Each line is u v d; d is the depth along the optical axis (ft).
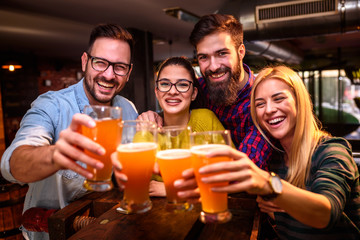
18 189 7.12
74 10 14.25
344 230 3.65
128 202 2.50
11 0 12.60
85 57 5.22
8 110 24.07
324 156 3.68
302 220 2.76
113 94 5.22
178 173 2.52
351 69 17.72
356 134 14.44
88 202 3.87
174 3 13.53
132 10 14.61
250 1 12.38
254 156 4.64
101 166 2.34
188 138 2.89
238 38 5.18
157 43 23.79
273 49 18.43
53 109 4.70
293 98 4.06
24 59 25.85
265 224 4.34
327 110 27.25
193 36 5.14
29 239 4.89
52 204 4.96
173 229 2.96
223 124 5.89
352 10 10.66
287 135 4.30
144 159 2.36
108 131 2.39
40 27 17.15
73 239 2.84
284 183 2.73
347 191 3.16
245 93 5.54
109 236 2.86
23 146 3.29
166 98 4.97
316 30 11.57
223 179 2.23
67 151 2.35
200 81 6.05
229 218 2.42
